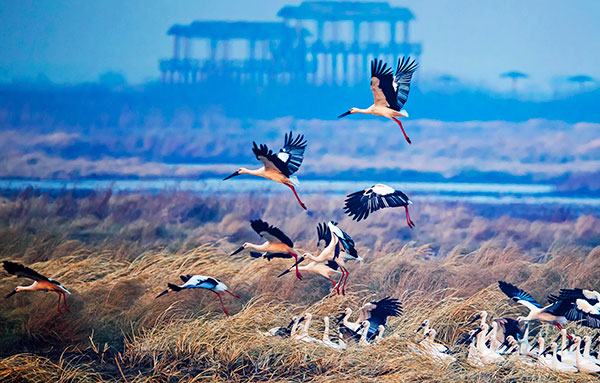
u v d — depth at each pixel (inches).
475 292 551.5
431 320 487.2
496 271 614.5
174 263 597.3
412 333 459.8
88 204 1103.6
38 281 417.1
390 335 457.7
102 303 504.7
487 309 503.5
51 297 492.4
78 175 2229.3
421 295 550.9
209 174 2303.2
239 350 434.3
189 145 3041.3
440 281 577.3
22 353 436.1
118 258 652.7
